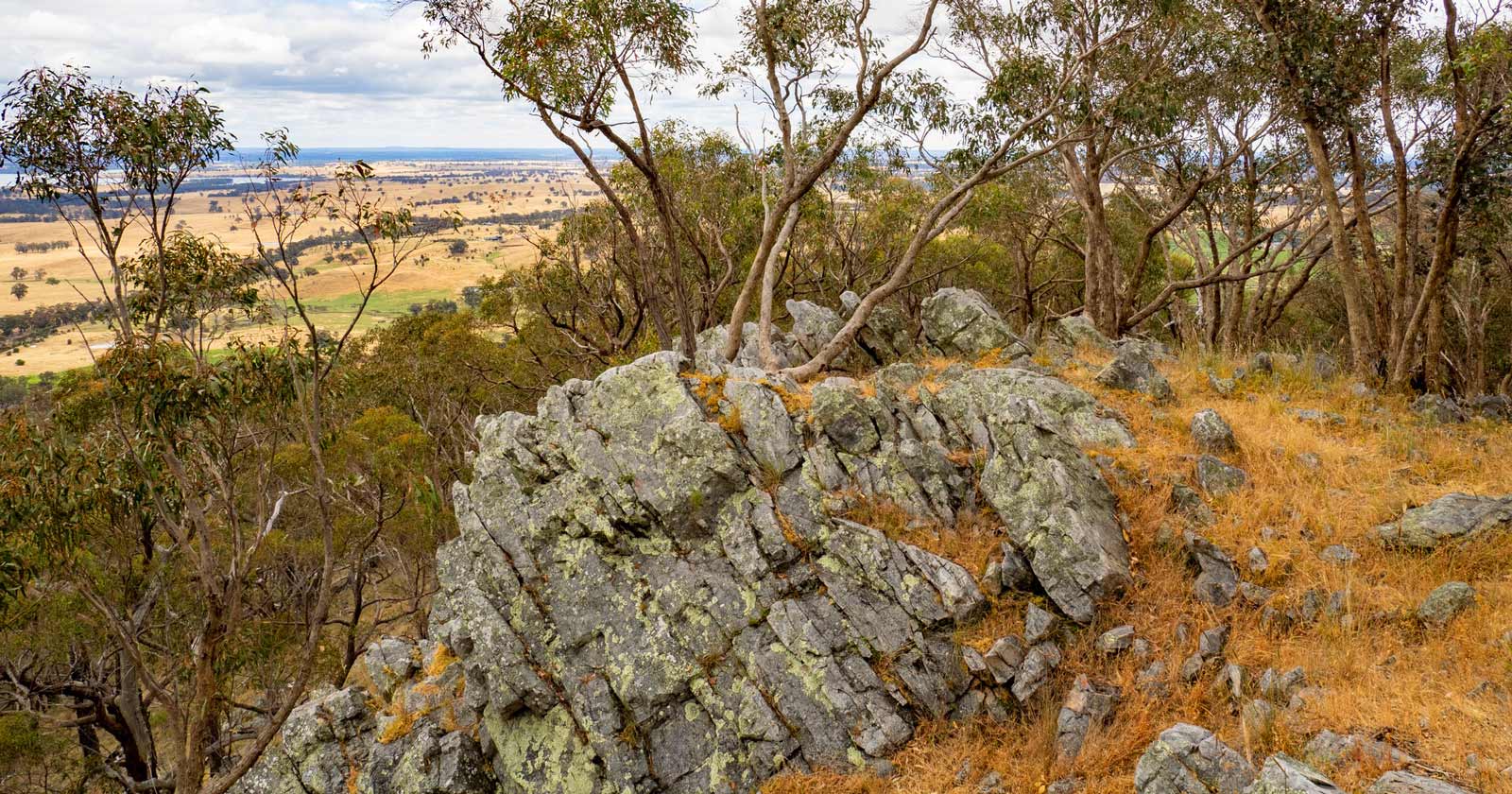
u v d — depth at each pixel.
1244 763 6.94
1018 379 13.89
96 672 21.70
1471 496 10.47
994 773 8.96
